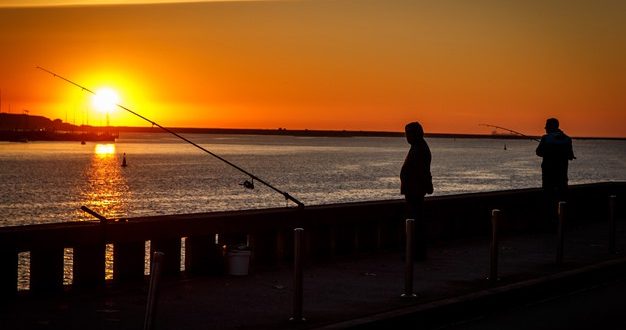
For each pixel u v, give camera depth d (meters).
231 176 99.56
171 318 9.80
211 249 13.02
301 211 14.48
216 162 145.38
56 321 9.47
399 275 13.30
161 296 11.20
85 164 130.38
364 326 9.66
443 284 12.50
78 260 11.48
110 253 24.39
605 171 133.75
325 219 14.96
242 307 10.52
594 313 11.60
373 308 10.55
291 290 11.76
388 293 11.66
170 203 62.62
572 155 19.59
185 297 11.15
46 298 10.81
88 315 9.82
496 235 12.74
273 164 140.12
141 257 12.20
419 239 14.96
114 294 11.16
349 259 15.06
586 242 18.27
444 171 121.50
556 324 10.76
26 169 113.00
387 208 16.30
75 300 10.72
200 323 9.55
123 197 67.94
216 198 67.44
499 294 11.90
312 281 12.65
